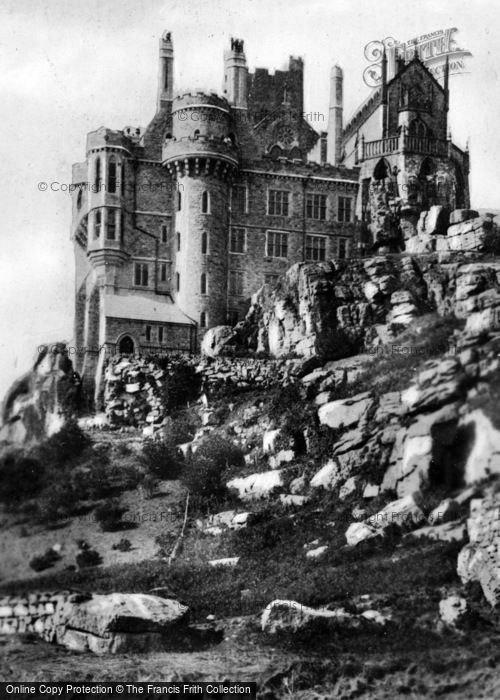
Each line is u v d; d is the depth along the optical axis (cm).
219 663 4588
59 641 4881
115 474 8156
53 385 9856
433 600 5156
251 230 10675
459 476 6588
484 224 10100
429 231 10525
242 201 10700
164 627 4844
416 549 5844
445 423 6744
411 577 5422
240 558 6406
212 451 8000
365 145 11006
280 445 7875
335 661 4600
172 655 4712
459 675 4488
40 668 4478
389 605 5162
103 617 4825
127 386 9331
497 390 6756
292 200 10812
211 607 5350
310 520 6788
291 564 6116
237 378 9319
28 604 5062
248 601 5366
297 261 10725
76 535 7200
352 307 9581
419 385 7150
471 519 5750
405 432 6950
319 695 4378
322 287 9631
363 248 10794
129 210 10438
